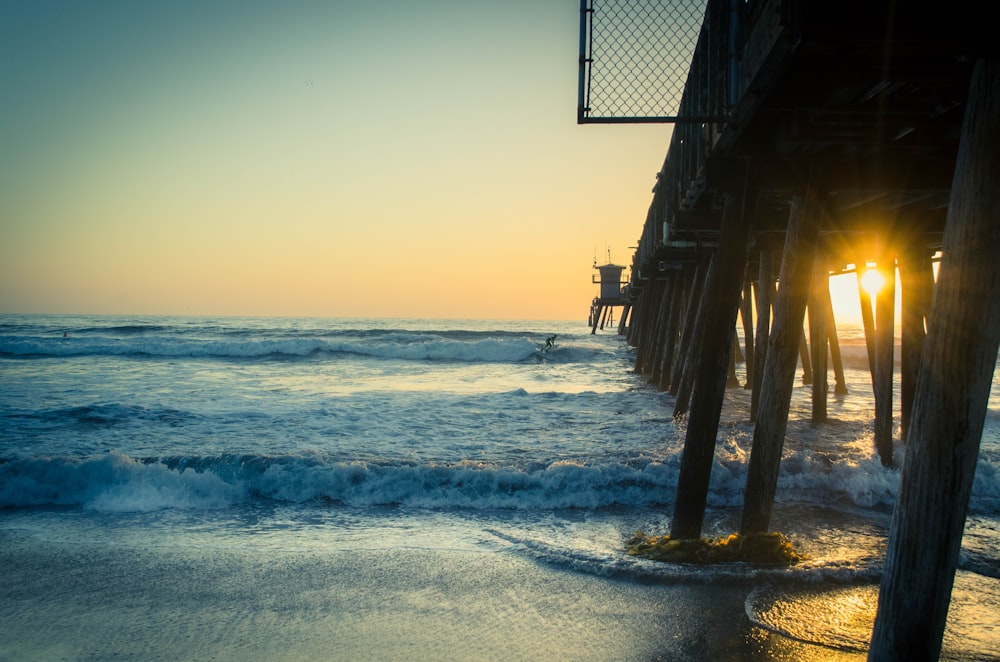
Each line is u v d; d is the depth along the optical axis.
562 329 84.50
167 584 5.39
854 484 8.19
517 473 8.23
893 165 5.29
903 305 8.86
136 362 27.03
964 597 5.00
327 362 28.42
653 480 8.20
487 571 5.63
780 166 5.35
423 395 16.97
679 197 8.05
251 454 8.77
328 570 5.69
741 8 4.20
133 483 7.97
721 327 5.43
